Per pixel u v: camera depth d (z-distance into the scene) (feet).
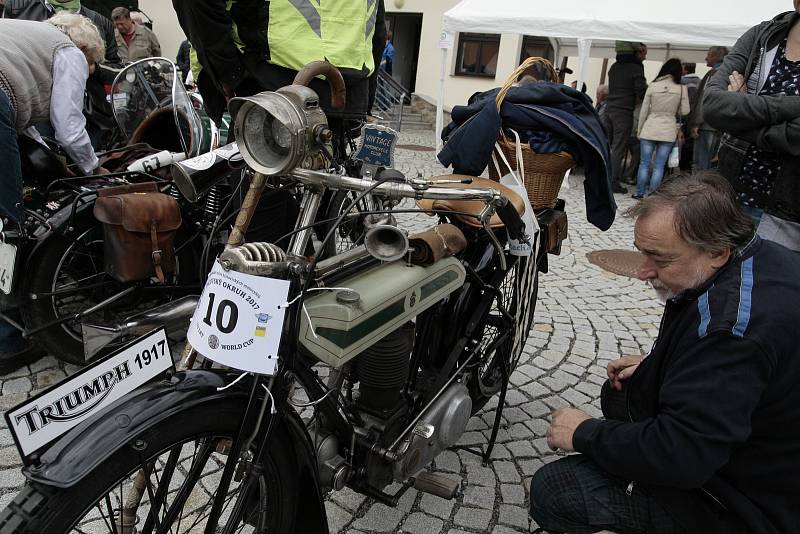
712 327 4.86
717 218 4.97
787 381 4.82
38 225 9.12
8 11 15.72
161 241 8.86
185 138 10.35
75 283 9.61
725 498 5.14
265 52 7.90
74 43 10.45
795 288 4.93
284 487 5.35
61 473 3.93
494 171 8.76
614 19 23.16
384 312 5.62
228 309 4.60
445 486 7.60
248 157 4.82
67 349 9.36
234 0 7.71
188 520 6.81
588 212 8.89
